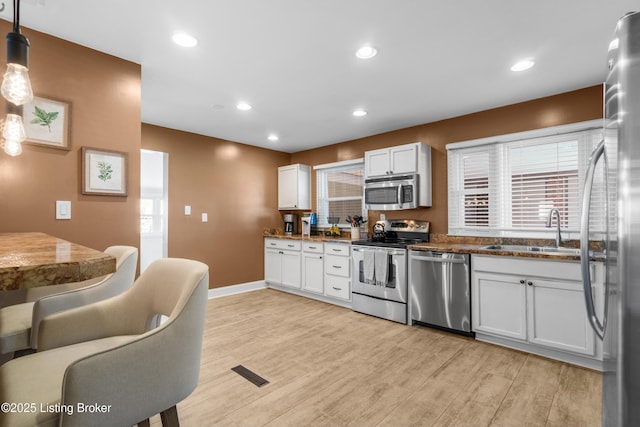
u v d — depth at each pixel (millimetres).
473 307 2805
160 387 970
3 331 1272
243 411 1781
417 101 3115
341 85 2748
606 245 910
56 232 1933
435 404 1853
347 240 3906
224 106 3244
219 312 3678
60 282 687
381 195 3814
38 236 1510
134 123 2281
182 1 1676
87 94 2076
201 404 1846
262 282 4996
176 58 2271
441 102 3133
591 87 2750
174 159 4039
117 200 2184
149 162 4094
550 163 2957
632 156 774
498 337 2703
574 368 2283
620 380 791
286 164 5465
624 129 783
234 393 1963
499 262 2650
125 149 2225
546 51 2203
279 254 4785
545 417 1729
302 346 2689
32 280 652
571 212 2842
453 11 1781
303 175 5078
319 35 2010
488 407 1823
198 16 1806
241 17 1818
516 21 1870
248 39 2045
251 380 2121
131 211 2240
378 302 3496
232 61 2328
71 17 1790
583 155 2783
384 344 2730
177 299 1251
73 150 2006
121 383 880
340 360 2420
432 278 3055
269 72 2506
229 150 4641
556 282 2379
